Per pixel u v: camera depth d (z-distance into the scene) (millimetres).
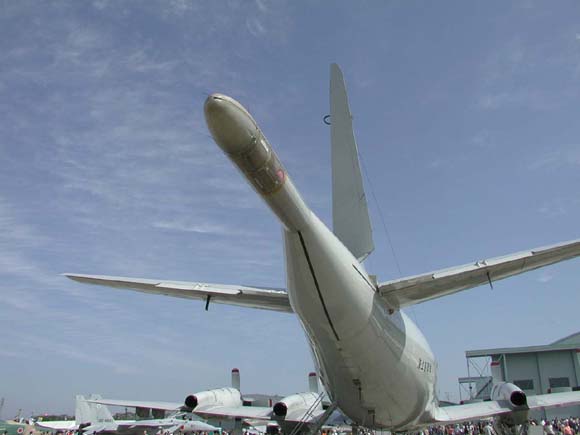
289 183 7023
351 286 8953
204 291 10836
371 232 13016
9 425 38031
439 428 45688
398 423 13375
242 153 6016
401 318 11758
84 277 11109
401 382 11672
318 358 10945
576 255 9539
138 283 10992
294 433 13352
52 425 44094
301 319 9641
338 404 12320
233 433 15891
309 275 8539
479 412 16125
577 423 40688
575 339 75312
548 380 58188
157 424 37031
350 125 14023
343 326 9320
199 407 16031
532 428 15820
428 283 9898
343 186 13883
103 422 41438
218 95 5465
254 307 11539
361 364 10352
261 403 20578
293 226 7918
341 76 14484
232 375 20438
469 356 62281
